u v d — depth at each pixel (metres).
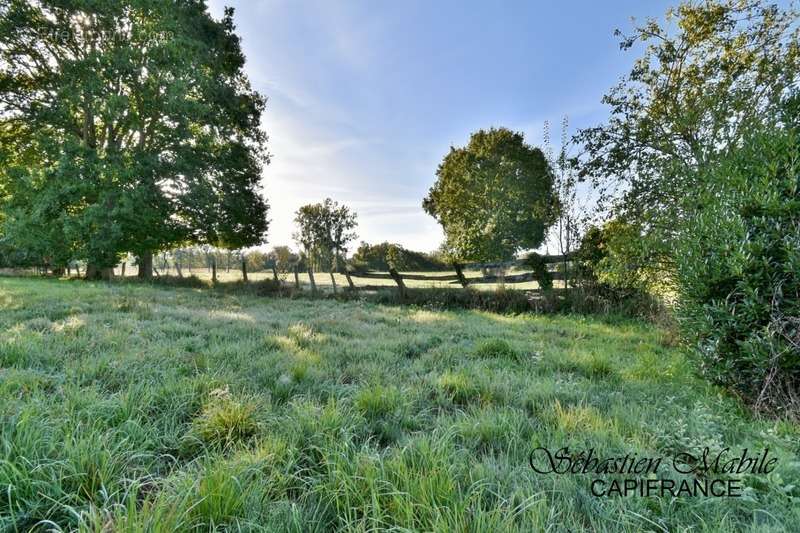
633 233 6.84
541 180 13.05
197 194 14.60
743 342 2.83
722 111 5.47
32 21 12.57
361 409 2.71
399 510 1.52
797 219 2.74
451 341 5.51
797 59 5.64
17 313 5.86
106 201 12.72
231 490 1.54
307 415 2.41
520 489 1.67
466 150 19.72
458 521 1.42
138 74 13.49
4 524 1.40
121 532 1.28
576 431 2.38
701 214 3.43
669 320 6.19
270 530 1.40
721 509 1.61
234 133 16.56
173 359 3.71
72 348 3.92
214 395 2.72
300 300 11.17
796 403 2.66
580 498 1.68
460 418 2.59
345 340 5.17
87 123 14.34
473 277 11.72
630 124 7.11
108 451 1.79
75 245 13.41
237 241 17.42
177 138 14.20
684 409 2.73
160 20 13.13
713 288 3.10
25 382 2.77
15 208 13.09
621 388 3.41
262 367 3.68
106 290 9.90
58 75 13.23
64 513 1.51
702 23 6.40
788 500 1.67
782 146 2.95
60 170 12.04
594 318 8.37
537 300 9.69
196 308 7.95
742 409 2.85
